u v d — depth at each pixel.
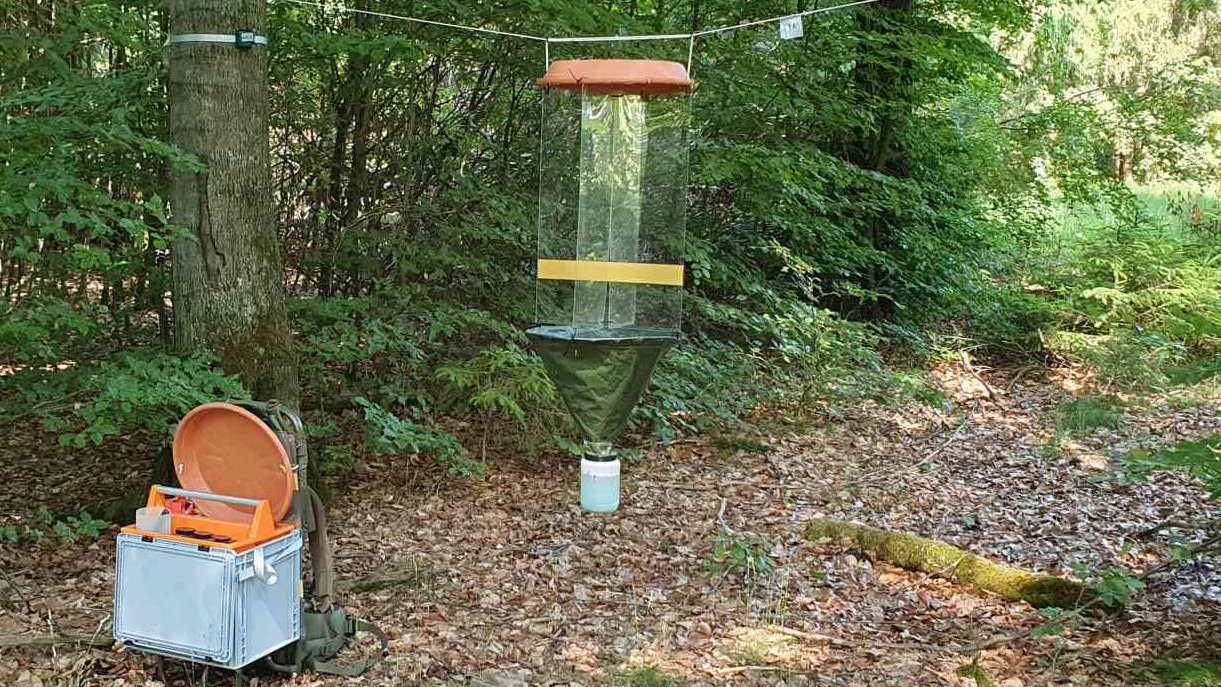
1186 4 17.39
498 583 5.04
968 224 12.38
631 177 3.88
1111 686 3.87
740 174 9.03
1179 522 6.11
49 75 5.51
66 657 3.92
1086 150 13.53
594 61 3.82
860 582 5.16
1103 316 11.81
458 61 7.55
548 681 3.96
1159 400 10.17
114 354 5.59
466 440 7.43
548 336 3.84
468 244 7.57
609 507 3.92
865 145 11.34
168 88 5.79
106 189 6.05
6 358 5.17
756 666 4.12
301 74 7.22
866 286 11.88
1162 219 15.30
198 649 3.47
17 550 5.16
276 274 5.31
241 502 3.60
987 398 10.33
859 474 7.44
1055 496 6.91
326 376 7.35
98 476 6.37
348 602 4.72
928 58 10.83
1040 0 13.20
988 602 4.88
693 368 8.18
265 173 5.22
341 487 6.51
